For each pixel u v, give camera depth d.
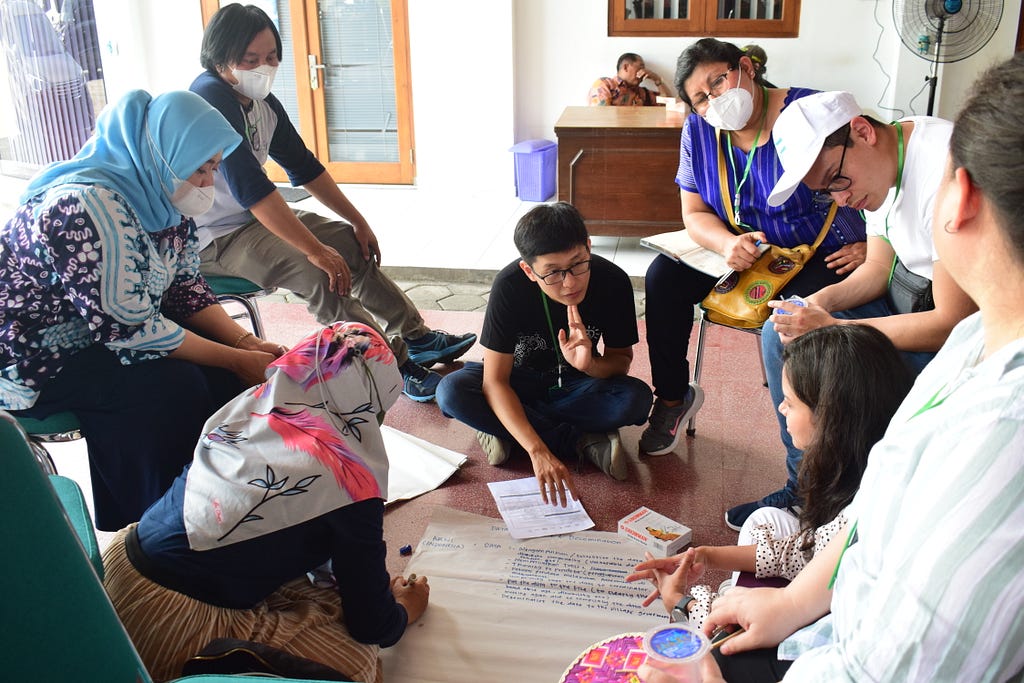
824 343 1.50
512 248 4.76
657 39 5.93
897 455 0.80
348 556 1.53
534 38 6.04
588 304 2.40
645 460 2.56
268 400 1.62
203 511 1.45
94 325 1.85
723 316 2.42
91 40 6.02
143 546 1.47
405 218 5.51
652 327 2.53
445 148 6.23
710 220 2.58
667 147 4.35
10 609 1.02
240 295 2.81
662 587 1.47
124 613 1.42
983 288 0.74
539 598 1.93
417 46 6.03
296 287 2.79
